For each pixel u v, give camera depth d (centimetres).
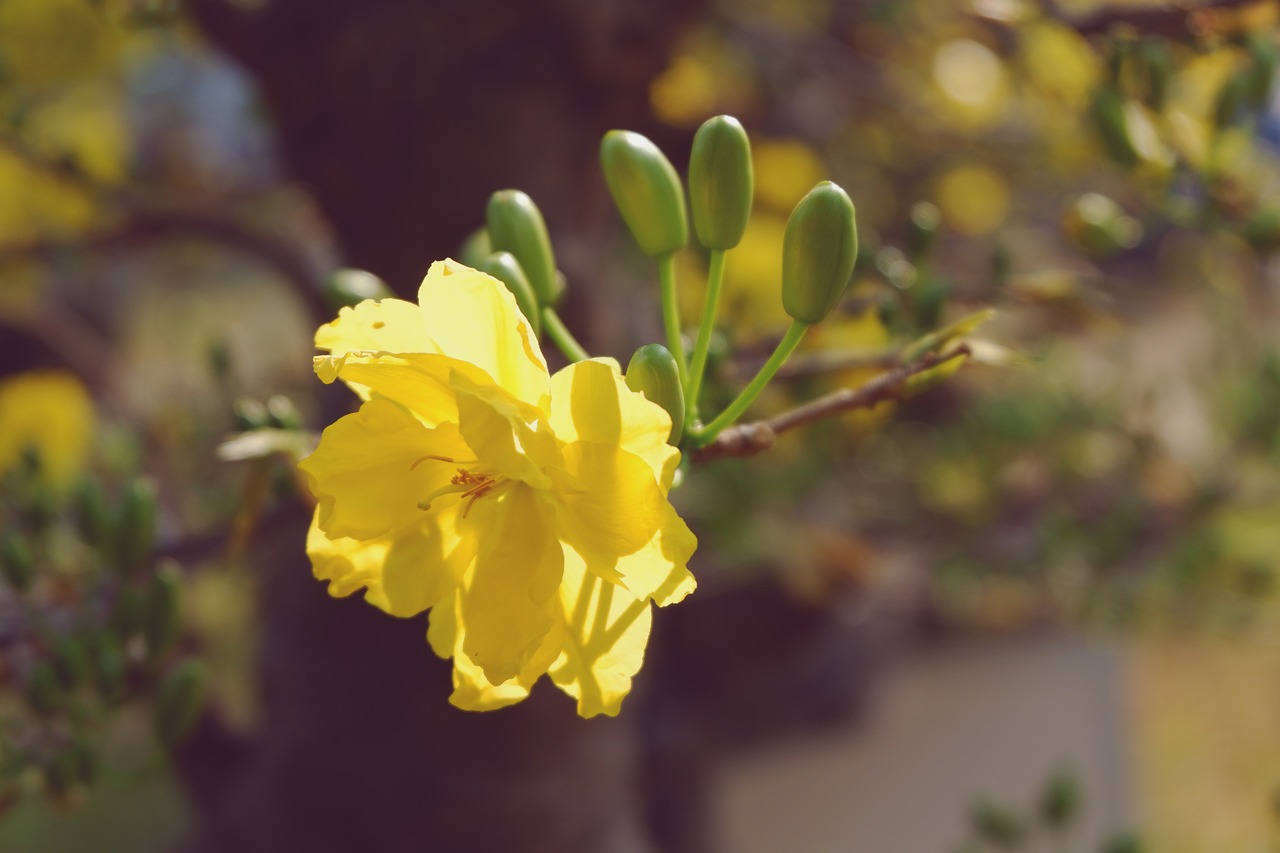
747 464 38
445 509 17
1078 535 39
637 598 16
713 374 21
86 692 23
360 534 17
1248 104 23
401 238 32
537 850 34
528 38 31
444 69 31
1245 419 38
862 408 18
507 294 16
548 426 16
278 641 36
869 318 29
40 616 22
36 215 41
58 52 41
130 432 35
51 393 41
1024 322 42
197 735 38
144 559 22
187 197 40
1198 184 24
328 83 31
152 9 29
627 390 16
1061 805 34
